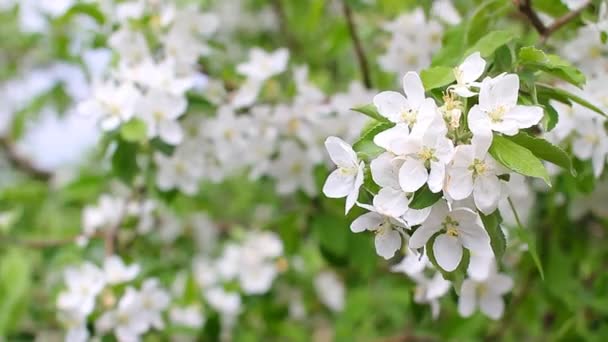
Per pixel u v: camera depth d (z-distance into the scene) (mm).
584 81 593
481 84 539
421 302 810
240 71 963
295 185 982
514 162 512
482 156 513
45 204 1383
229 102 977
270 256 1178
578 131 720
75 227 1334
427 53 916
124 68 897
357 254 953
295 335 1271
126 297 854
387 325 1227
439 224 533
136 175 917
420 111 524
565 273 894
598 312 907
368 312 1203
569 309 898
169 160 960
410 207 516
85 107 873
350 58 1266
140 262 1025
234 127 941
